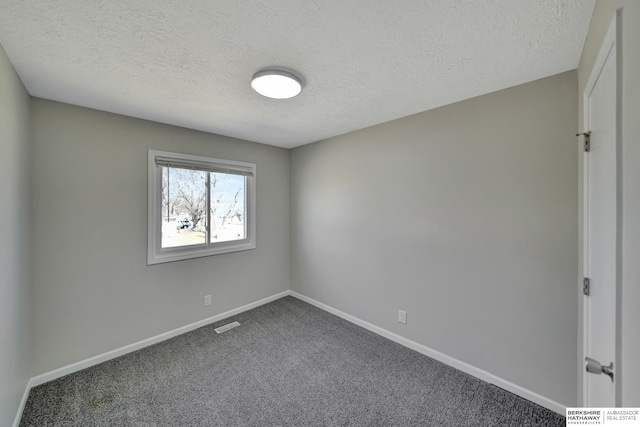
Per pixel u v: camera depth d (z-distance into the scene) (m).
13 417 1.50
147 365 2.16
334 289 3.14
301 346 2.45
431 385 1.92
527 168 1.72
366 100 1.99
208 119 2.42
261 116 2.34
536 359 1.72
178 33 1.21
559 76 1.59
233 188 3.18
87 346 2.13
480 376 1.97
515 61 1.46
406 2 1.03
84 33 1.20
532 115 1.69
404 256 2.42
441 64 1.50
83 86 1.74
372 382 1.96
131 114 2.28
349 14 1.09
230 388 1.90
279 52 1.37
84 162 2.10
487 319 1.93
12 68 1.46
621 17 0.73
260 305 3.41
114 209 2.26
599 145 1.07
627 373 0.68
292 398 1.80
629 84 0.68
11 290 1.46
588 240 1.28
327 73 1.59
